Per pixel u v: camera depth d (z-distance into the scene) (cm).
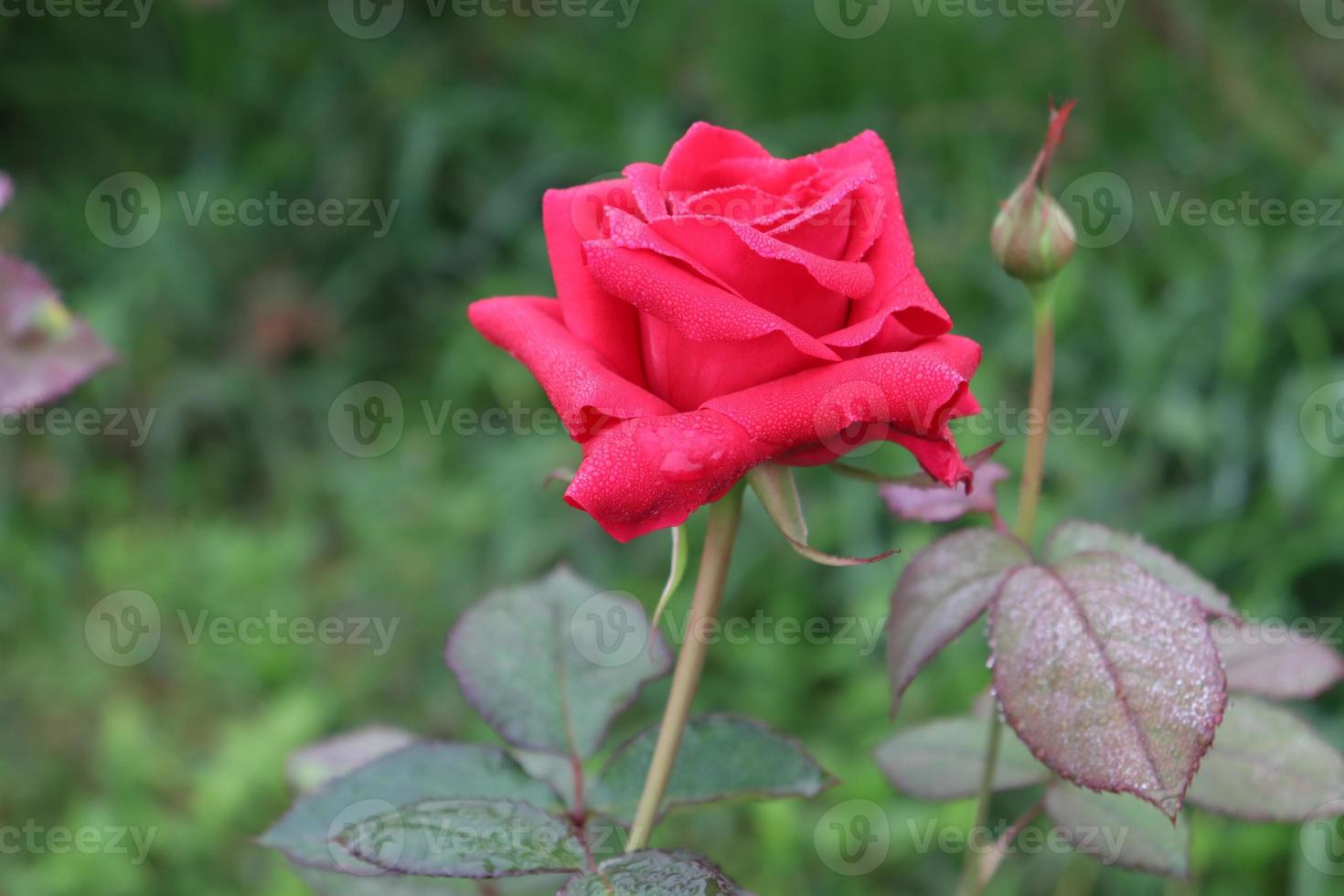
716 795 56
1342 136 187
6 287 61
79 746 151
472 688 58
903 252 54
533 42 226
